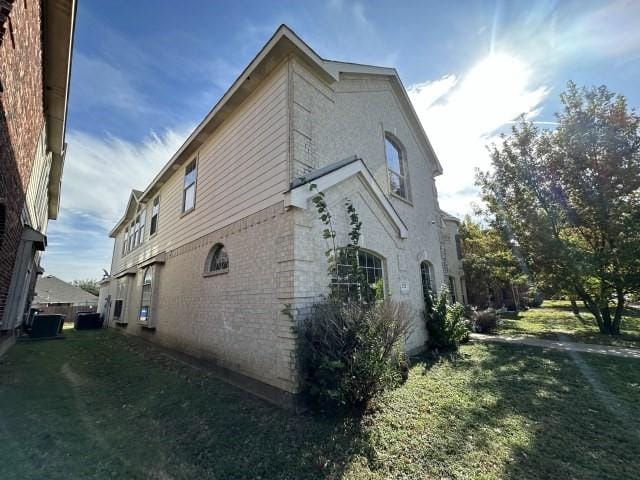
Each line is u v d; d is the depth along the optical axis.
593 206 9.42
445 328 7.90
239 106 6.63
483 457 2.85
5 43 2.74
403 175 9.11
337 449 3.04
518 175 11.39
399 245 7.20
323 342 3.92
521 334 10.16
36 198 8.62
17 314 8.30
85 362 7.17
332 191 5.49
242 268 5.64
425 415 3.77
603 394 4.28
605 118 9.34
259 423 3.63
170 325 8.46
